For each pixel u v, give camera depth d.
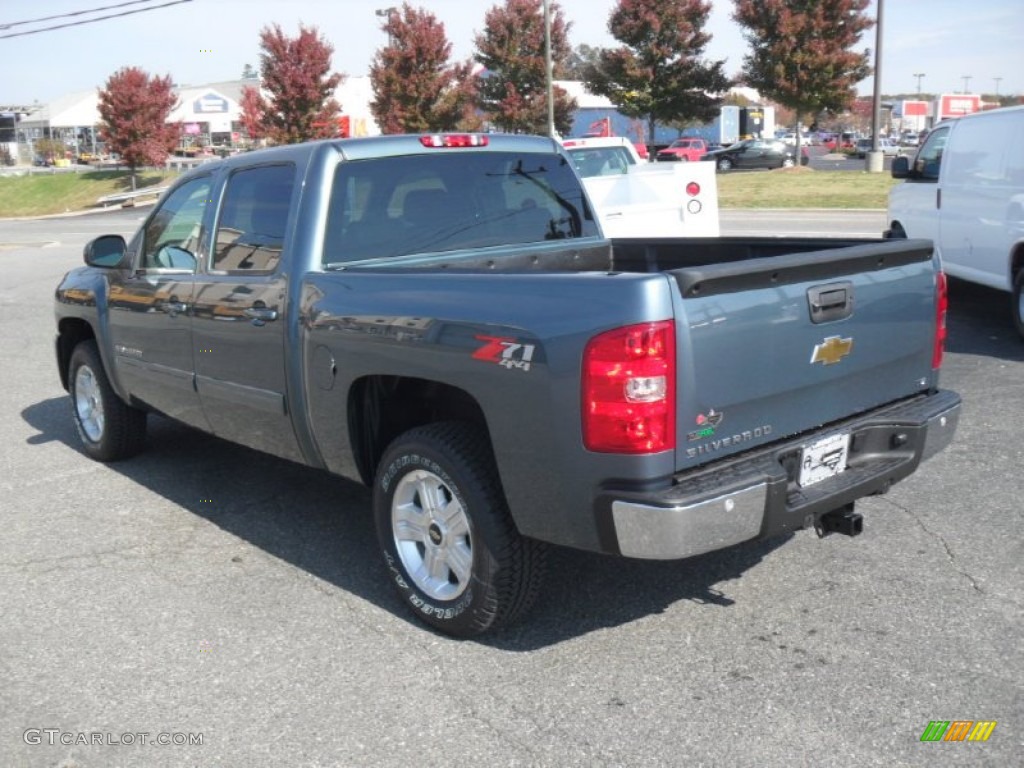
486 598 3.79
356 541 5.06
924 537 4.80
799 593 4.27
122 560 4.89
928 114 80.62
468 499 3.75
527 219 5.20
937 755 3.12
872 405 4.08
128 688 3.69
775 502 3.47
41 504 5.74
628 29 39.19
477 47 40.38
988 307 10.88
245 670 3.79
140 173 57.72
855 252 3.82
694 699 3.49
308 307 4.34
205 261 5.11
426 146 4.82
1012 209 9.02
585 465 3.37
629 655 3.81
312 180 4.48
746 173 36.19
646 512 3.25
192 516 5.47
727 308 3.39
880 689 3.50
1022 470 5.67
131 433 6.38
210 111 71.75
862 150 67.31
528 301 3.50
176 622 4.21
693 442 3.37
